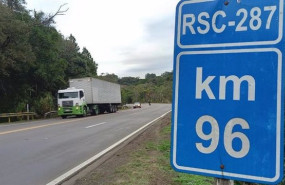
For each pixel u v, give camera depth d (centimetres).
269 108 198
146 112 3888
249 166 200
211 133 213
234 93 208
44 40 3534
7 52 2961
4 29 2936
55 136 1432
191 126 220
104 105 4088
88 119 2623
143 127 1839
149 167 777
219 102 212
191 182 637
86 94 3431
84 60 5838
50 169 796
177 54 228
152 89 12812
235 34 211
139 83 15600
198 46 221
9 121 2683
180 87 225
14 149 1084
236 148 205
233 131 206
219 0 216
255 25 205
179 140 223
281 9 200
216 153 211
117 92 4662
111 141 1277
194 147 218
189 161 219
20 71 3462
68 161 892
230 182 208
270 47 201
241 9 210
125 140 1304
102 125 1978
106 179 695
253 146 200
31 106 3516
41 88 3975
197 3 224
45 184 664
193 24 224
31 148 1105
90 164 860
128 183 648
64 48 5381
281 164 192
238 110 206
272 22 201
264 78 201
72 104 3100
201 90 218
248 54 206
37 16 3584
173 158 224
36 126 1950
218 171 209
